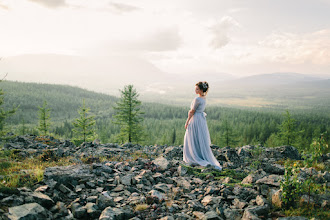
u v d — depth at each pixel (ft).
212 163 20.42
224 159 23.88
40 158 19.31
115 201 11.83
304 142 115.85
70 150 25.13
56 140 30.12
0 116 49.57
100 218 9.51
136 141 79.71
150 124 360.28
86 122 77.71
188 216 10.62
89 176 14.20
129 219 10.07
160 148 29.66
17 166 16.03
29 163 17.52
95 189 12.98
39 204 9.93
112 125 316.81
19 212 8.69
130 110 76.64
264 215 10.66
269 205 11.53
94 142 30.04
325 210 10.75
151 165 18.97
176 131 246.68
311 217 10.02
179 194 13.65
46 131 99.19
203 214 10.60
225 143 114.83
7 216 8.36
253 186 14.28
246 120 399.85
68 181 13.10
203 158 20.66
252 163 20.56
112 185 13.75
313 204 11.19
